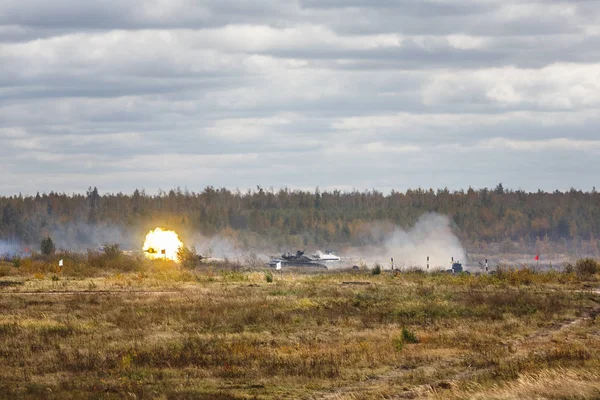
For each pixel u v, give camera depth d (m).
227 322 76.38
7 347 62.66
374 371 53.94
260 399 46.00
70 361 56.75
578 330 71.81
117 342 65.12
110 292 104.19
